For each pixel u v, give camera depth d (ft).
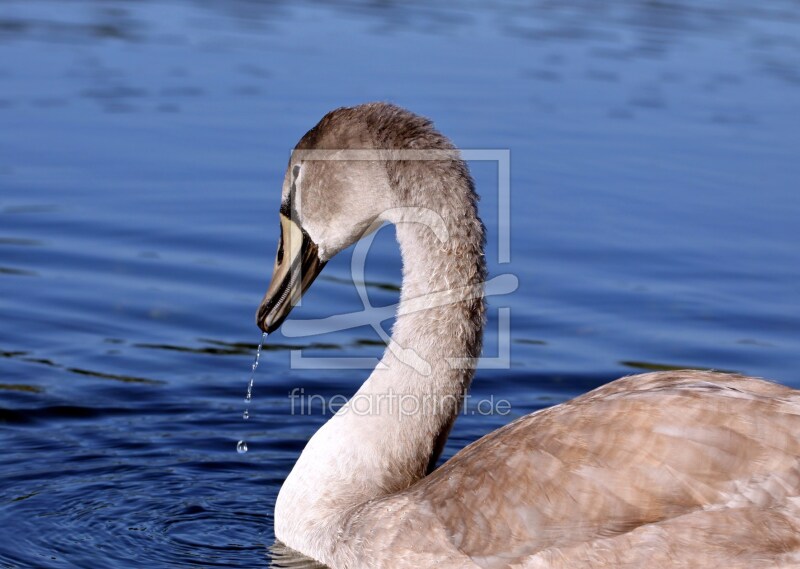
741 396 21.24
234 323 38.58
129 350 36.96
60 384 34.86
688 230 44.45
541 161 49.70
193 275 41.14
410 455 25.66
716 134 53.16
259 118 53.21
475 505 22.21
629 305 39.40
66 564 25.04
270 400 34.78
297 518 25.67
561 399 34.42
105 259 42.04
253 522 27.81
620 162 49.93
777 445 20.47
